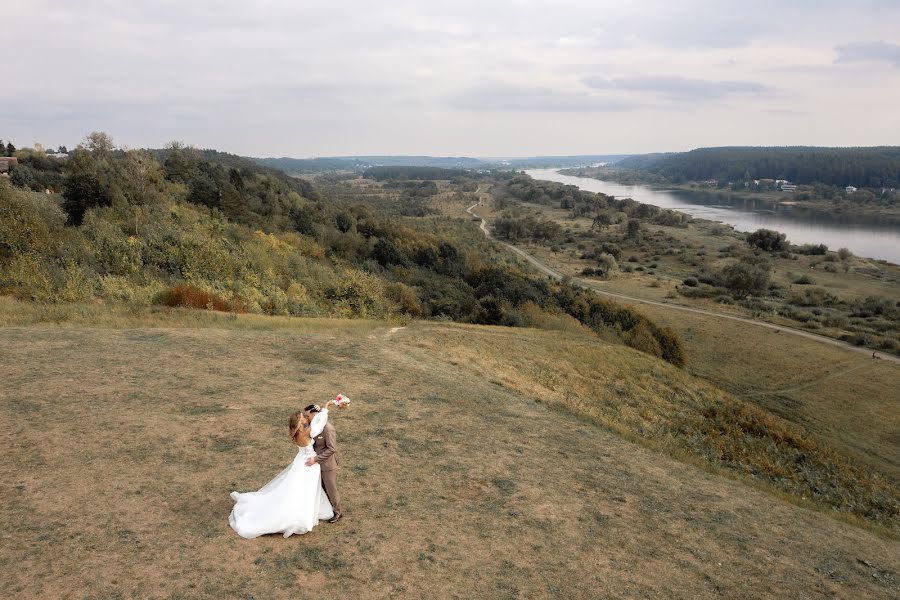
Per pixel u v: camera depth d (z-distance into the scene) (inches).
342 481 376.2
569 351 1314.0
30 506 294.8
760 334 3329.2
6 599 220.1
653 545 361.1
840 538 450.0
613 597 289.3
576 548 336.5
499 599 269.0
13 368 528.1
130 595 231.9
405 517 336.8
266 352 716.7
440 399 629.9
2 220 1269.7
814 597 332.2
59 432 393.7
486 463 453.4
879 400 2266.2
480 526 342.3
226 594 240.4
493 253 5920.3
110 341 668.7
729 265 5900.6
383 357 784.9
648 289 4854.8
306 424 299.6
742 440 944.9
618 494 441.4
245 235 2465.6
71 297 1007.0
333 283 2044.8
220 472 357.7
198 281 1360.7
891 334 3400.6
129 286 1146.0
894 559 424.5
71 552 257.3
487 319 2255.2
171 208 2425.0
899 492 968.9
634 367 1364.4
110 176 2449.6
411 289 2518.5
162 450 382.3
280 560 272.1
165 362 608.1
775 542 408.2
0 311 797.9
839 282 5452.8
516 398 723.4
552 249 6978.4
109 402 465.1
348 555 285.3
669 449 642.2
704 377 2527.1
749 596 318.3
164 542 273.7
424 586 268.7
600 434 623.2
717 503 469.7
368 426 499.8
